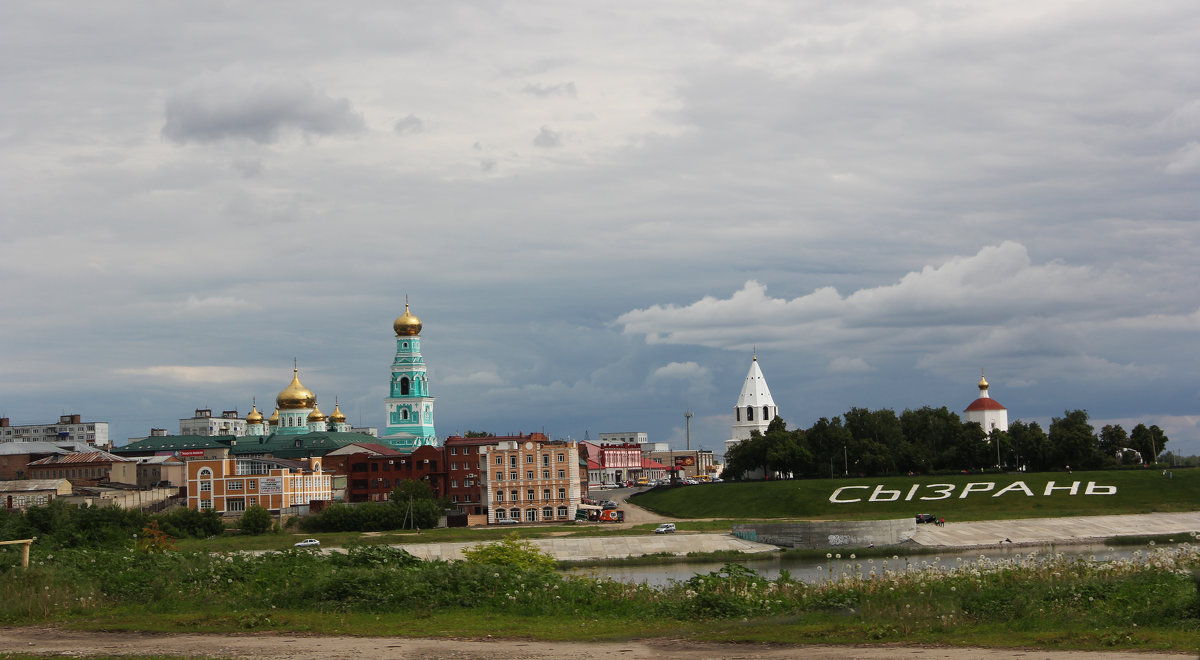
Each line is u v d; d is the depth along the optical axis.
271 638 48.25
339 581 59.19
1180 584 54.78
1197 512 189.75
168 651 45.25
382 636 48.56
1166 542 158.00
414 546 165.38
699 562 147.38
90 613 55.81
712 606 55.25
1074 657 40.84
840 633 47.00
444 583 59.38
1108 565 66.31
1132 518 183.50
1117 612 50.53
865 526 176.00
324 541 175.75
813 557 149.75
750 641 46.12
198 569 65.88
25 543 65.69
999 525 177.50
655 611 55.62
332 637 48.47
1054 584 57.38
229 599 59.28
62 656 44.28
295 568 67.50
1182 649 41.62
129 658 43.47
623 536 173.12
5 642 48.50
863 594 57.62
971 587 59.28
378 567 67.62
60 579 61.25
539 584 61.09
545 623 52.06
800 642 45.69
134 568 67.50
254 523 192.62
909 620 49.81
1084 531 171.75
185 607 57.41
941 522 181.25
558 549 162.62
